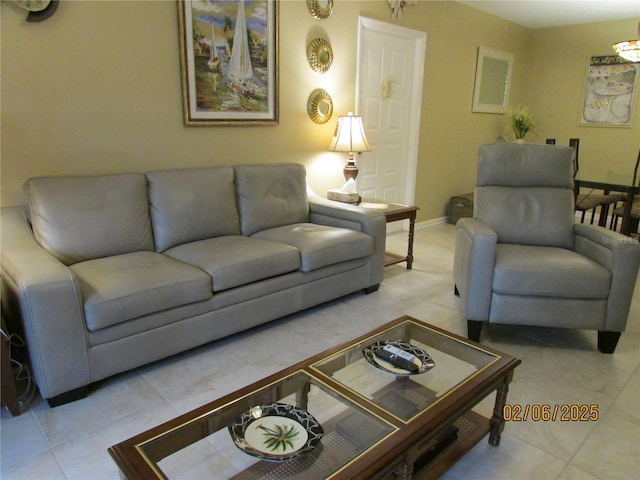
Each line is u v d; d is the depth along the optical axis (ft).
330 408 4.63
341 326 8.75
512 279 7.71
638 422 6.10
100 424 5.84
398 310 9.56
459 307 9.75
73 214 7.61
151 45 8.97
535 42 20.25
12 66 7.47
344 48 12.72
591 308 7.71
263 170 10.41
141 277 6.82
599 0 15.29
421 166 16.52
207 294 7.34
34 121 7.86
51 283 5.77
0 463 5.16
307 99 12.09
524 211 9.37
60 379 6.05
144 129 9.21
